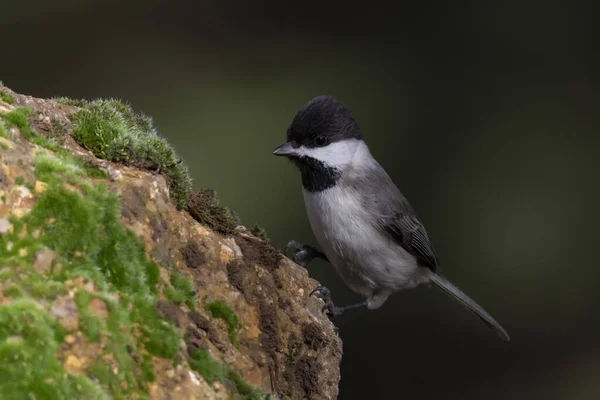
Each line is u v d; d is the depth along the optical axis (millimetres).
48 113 4309
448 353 11984
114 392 3213
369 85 13922
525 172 13000
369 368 11844
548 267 12289
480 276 12297
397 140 13320
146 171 4336
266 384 4246
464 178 13008
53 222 3525
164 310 3695
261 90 13531
